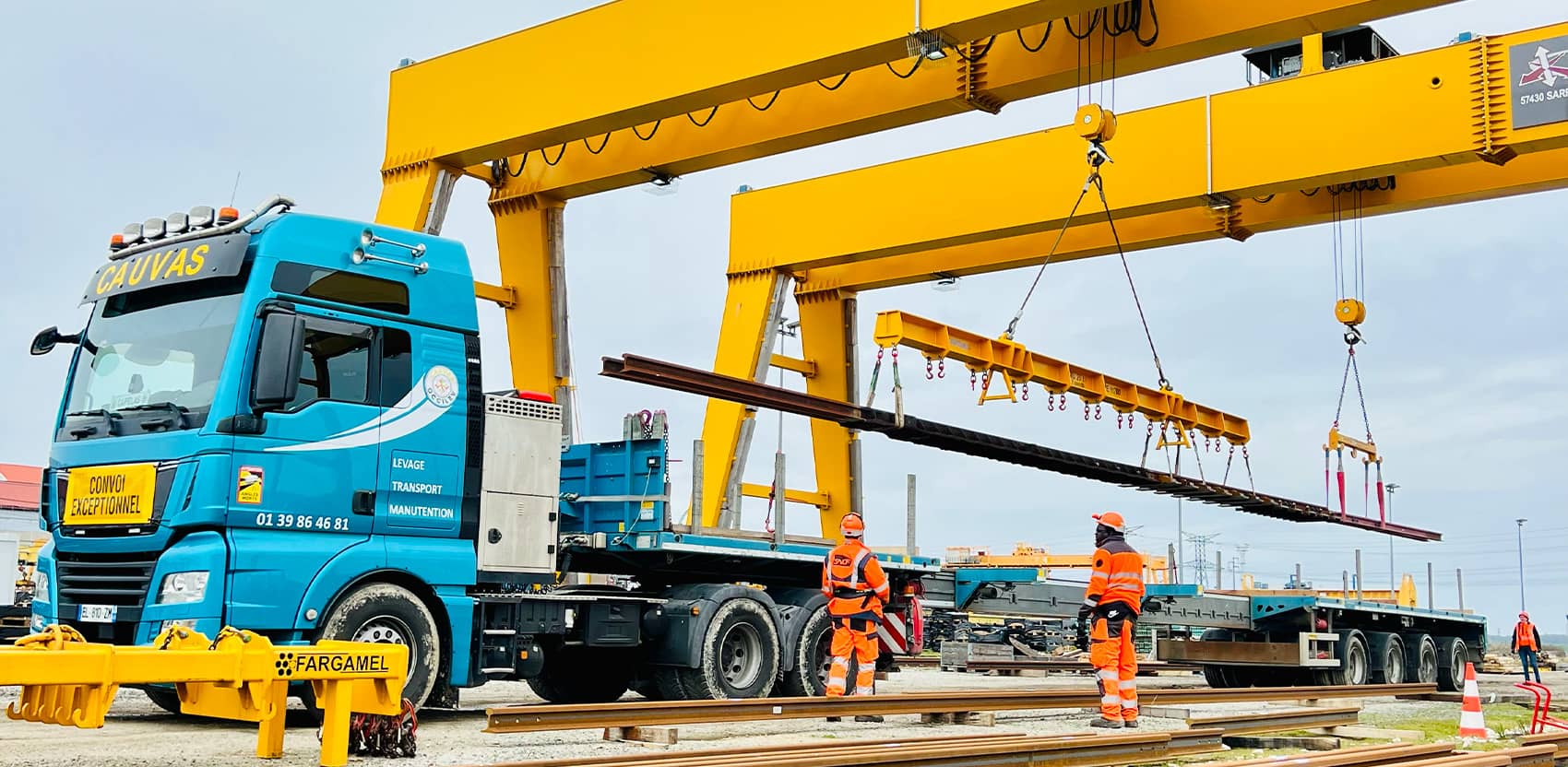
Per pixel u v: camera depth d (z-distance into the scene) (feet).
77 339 28.78
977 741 24.07
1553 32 39.27
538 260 48.75
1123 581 32.60
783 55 37.63
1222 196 45.27
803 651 36.27
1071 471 47.52
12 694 36.14
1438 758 25.80
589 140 47.83
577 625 32.40
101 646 18.13
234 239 26.37
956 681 55.72
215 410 25.45
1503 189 45.75
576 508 36.55
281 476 26.00
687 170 46.75
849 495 57.72
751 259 55.93
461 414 29.32
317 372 26.86
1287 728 32.42
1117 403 51.01
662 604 33.83
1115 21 38.09
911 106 41.39
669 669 34.32
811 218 54.60
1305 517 57.11
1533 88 39.34
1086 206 47.73
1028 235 52.65
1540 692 35.45
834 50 36.63
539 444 31.76
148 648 18.34
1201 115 45.83
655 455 34.91
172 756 21.93
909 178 52.21
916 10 34.86
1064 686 52.06
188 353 26.48
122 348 27.63
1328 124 43.19
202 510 25.02
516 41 43.65
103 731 26.32
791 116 43.75
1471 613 73.82
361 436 27.37
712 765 19.60
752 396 36.83
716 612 33.99
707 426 54.65
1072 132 48.57
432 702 28.84
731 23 38.83
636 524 34.94
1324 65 53.21
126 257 28.45
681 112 40.78
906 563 40.45
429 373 28.78
